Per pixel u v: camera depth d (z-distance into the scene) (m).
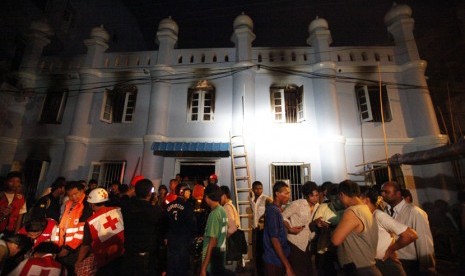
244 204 9.19
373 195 3.75
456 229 8.38
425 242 3.72
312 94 10.71
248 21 11.38
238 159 9.77
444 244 7.88
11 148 10.74
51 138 10.83
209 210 6.61
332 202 4.48
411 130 10.12
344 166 9.52
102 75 11.49
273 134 10.25
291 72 10.92
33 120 11.22
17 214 5.45
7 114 10.86
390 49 11.08
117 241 3.80
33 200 10.04
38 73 11.66
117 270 3.71
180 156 10.20
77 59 11.88
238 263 6.61
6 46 11.43
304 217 4.28
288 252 3.82
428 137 9.57
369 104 10.22
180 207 4.32
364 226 2.94
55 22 14.31
